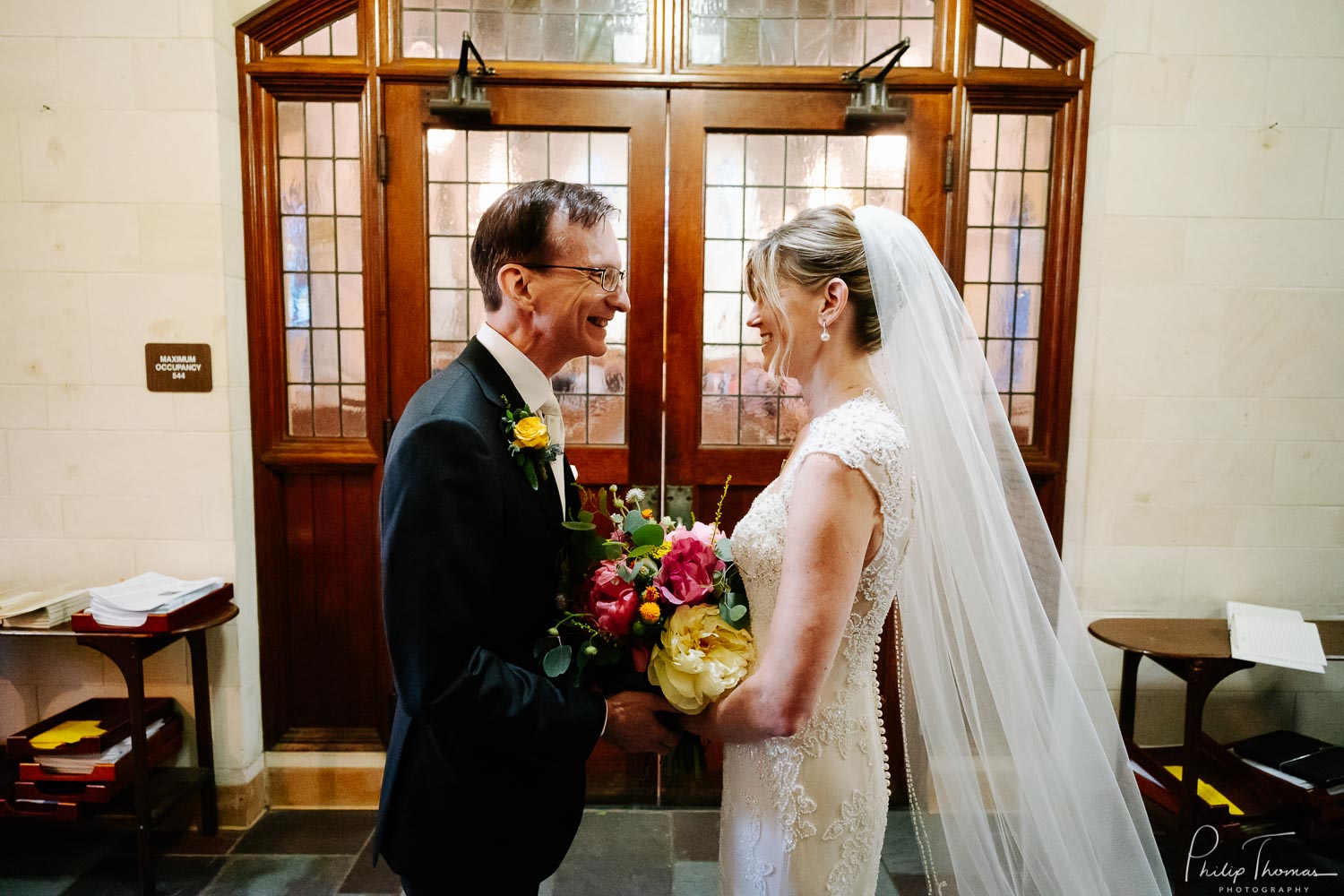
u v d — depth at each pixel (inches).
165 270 86.0
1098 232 89.0
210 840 88.5
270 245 91.1
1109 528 91.6
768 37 91.3
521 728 38.7
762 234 93.5
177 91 84.2
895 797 96.6
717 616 42.4
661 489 96.0
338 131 90.9
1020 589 47.8
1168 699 93.5
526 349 46.3
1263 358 89.3
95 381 87.0
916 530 46.9
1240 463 90.5
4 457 87.5
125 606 77.1
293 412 94.5
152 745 84.6
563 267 44.2
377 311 92.0
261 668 94.9
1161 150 86.9
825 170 92.7
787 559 38.8
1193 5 85.2
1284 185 87.2
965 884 49.5
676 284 93.2
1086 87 89.8
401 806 45.4
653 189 91.8
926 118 91.0
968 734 48.4
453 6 90.0
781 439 96.4
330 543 95.7
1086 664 52.3
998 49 92.0
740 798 46.1
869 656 44.3
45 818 77.7
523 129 91.0
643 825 92.7
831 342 42.6
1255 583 91.8
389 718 96.4
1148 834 51.1
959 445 46.6
